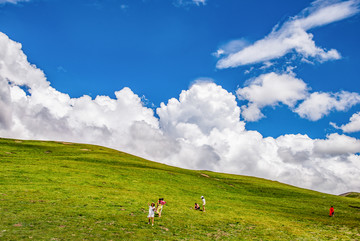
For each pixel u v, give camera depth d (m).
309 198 84.56
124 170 77.00
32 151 87.75
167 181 74.06
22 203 35.59
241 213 50.66
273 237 36.19
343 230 44.53
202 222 40.16
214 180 91.81
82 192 46.25
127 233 29.50
